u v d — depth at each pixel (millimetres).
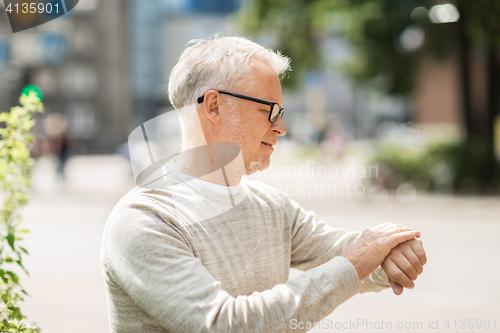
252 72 1624
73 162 32344
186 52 1720
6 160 2150
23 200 2195
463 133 16234
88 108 40656
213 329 1293
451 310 5242
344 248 1774
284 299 1332
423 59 15266
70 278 6617
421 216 11766
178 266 1362
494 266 7133
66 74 39219
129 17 42375
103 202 14867
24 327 2002
